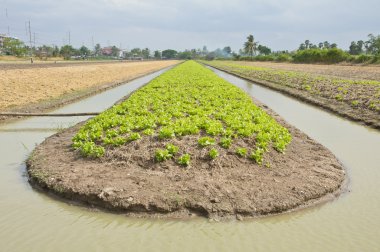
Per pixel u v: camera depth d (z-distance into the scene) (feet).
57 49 535.19
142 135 43.39
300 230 27.35
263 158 38.52
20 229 27.02
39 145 45.80
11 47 373.81
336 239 26.09
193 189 31.58
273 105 86.02
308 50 356.18
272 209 29.63
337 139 53.83
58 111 74.33
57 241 25.49
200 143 39.73
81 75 157.69
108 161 37.70
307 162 39.70
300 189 32.55
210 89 94.38
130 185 32.27
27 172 38.01
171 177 33.91
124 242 25.50
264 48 621.31
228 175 34.76
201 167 36.17
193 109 60.70
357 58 280.51
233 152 38.96
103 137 43.21
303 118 69.82
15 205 30.83
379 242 25.71
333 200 32.35
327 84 114.93
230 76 193.57
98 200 30.58
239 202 30.12
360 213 30.01
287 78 144.87
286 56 422.82
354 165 42.06
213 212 29.07
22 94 89.25
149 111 61.72
